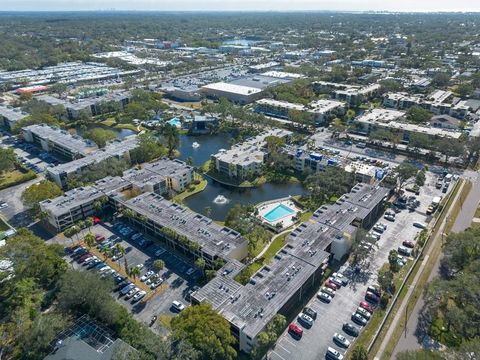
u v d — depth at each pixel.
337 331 122.69
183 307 130.88
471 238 140.75
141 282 144.25
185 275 148.62
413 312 127.94
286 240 167.25
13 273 137.88
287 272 136.00
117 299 136.50
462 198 198.00
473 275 123.69
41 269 140.25
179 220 168.88
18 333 117.19
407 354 102.25
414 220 181.25
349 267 151.50
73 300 121.94
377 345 116.25
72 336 114.62
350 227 160.62
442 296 123.06
